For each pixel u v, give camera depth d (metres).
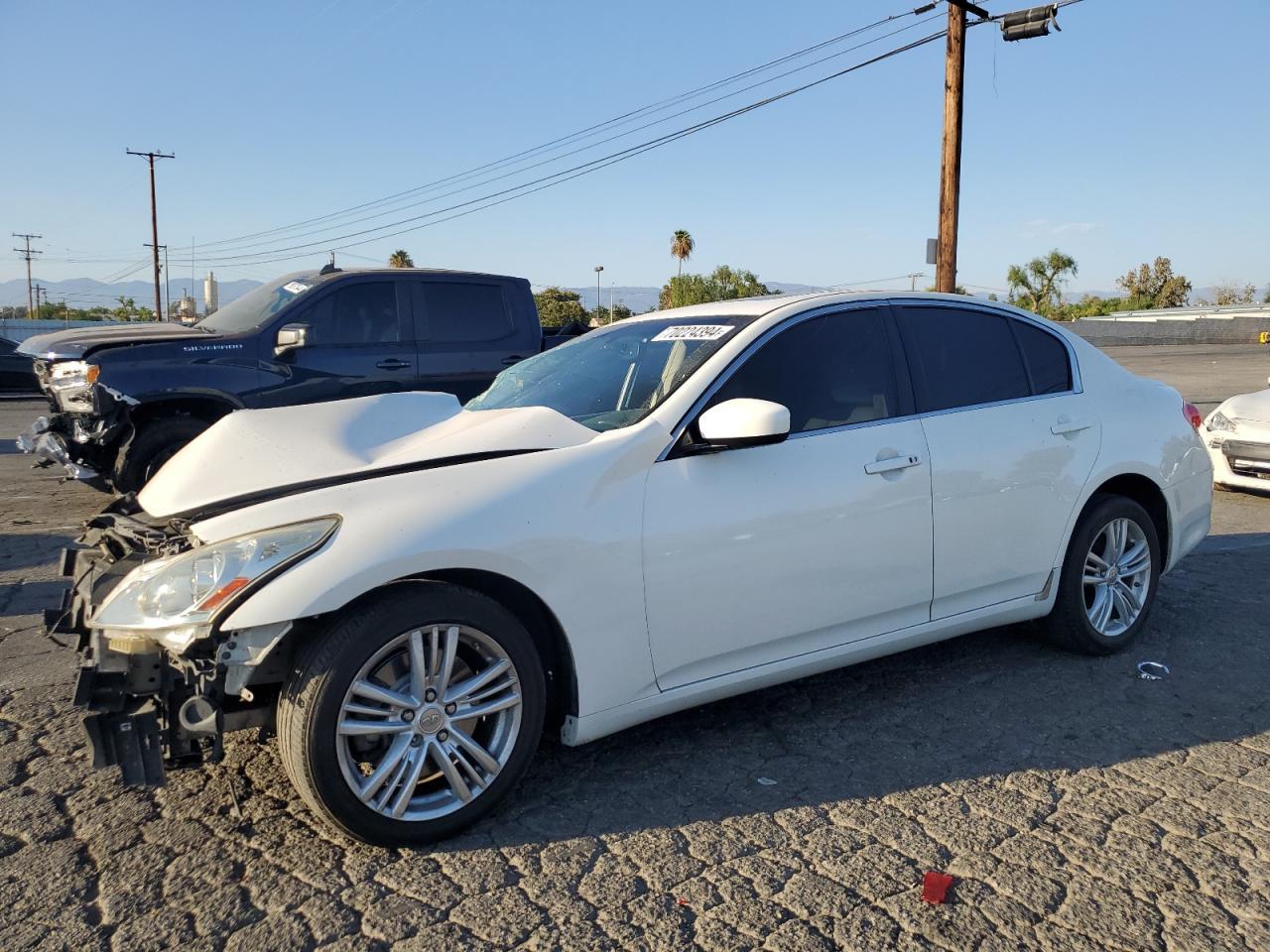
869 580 3.67
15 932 2.48
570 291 58.53
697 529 3.26
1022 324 4.43
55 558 6.41
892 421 3.82
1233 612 5.21
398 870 2.78
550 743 3.63
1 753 3.51
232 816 3.06
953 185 15.75
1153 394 4.80
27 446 6.71
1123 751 3.54
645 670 3.23
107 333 7.68
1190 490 4.81
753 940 2.46
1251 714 3.86
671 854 2.86
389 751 2.84
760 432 3.13
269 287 8.52
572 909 2.59
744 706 3.98
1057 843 2.91
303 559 2.69
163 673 2.72
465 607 2.88
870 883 2.71
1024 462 4.10
